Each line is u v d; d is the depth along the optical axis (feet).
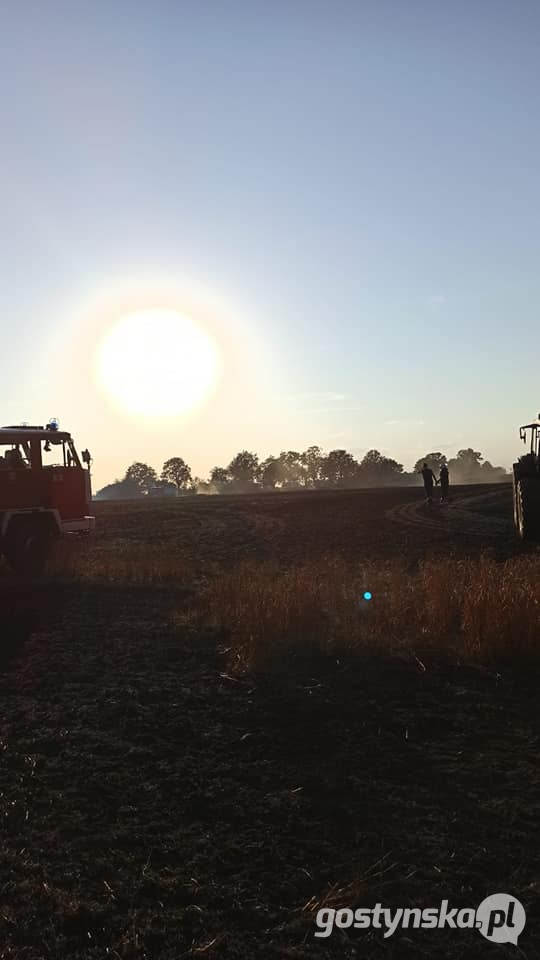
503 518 102.47
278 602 41.75
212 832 18.95
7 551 61.93
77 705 29.50
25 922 15.34
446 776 22.24
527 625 35.24
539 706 28.37
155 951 14.37
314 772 22.58
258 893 16.24
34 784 22.07
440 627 37.86
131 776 22.54
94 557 72.02
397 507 129.80
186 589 57.57
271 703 29.14
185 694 30.37
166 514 137.90
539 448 79.92
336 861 17.51
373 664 34.37
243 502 162.61
